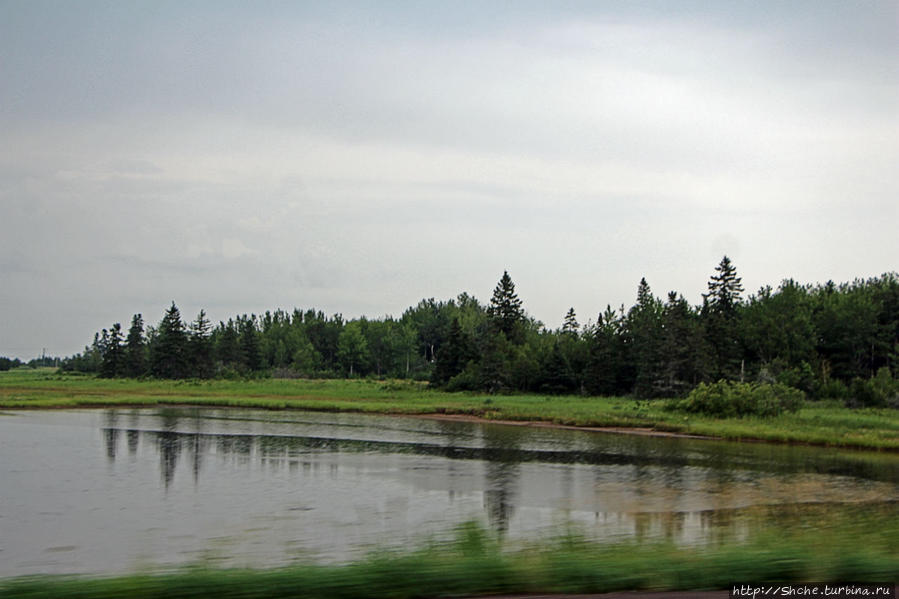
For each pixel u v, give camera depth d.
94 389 108.44
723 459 43.44
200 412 74.81
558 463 41.50
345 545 21.73
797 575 9.66
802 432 52.66
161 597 8.78
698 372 96.69
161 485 33.22
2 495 30.52
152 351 166.50
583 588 9.09
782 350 101.38
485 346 110.75
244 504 28.98
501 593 9.00
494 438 54.22
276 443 49.47
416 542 22.06
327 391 105.56
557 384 108.12
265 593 8.87
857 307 103.19
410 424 64.56
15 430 55.66
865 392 75.44
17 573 18.94
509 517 26.83
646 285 120.81
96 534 23.73
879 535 18.56
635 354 103.56
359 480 35.06
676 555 11.82
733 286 118.81
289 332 189.25
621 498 31.00
